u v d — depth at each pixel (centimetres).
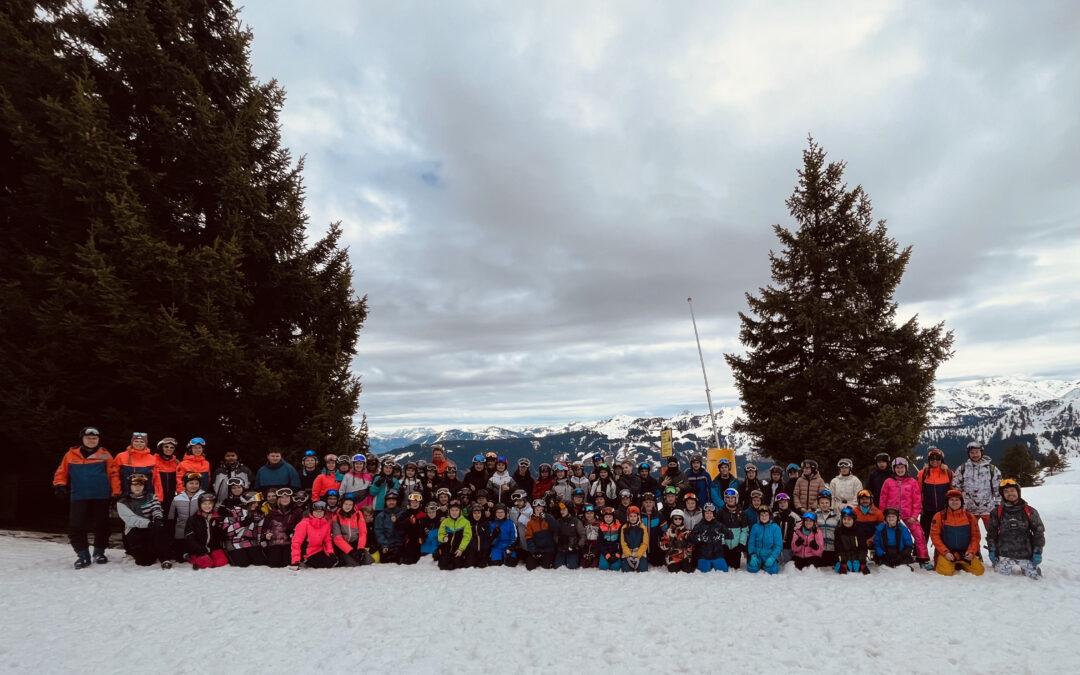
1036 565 897
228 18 1720
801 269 2123
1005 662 530
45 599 750
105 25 1438
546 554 1068
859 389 2011
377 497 1188
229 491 1095
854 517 976
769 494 1147
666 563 1047
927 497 1029
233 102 1730
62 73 1343
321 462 1593
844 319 1959
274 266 1578
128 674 518
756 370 2111
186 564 1035
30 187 1324
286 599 776
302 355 1466
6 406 1266
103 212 1303
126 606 724
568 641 603
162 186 1485
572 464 1266
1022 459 7669
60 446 1282
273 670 527
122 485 1023
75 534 959
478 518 1080
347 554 1076
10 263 1349
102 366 1330
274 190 1708
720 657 555
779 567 1011
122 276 1303
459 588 859
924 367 1938
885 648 573
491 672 523
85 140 1248
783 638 609
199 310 1308
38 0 1434
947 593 793
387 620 674
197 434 1461
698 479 1185
